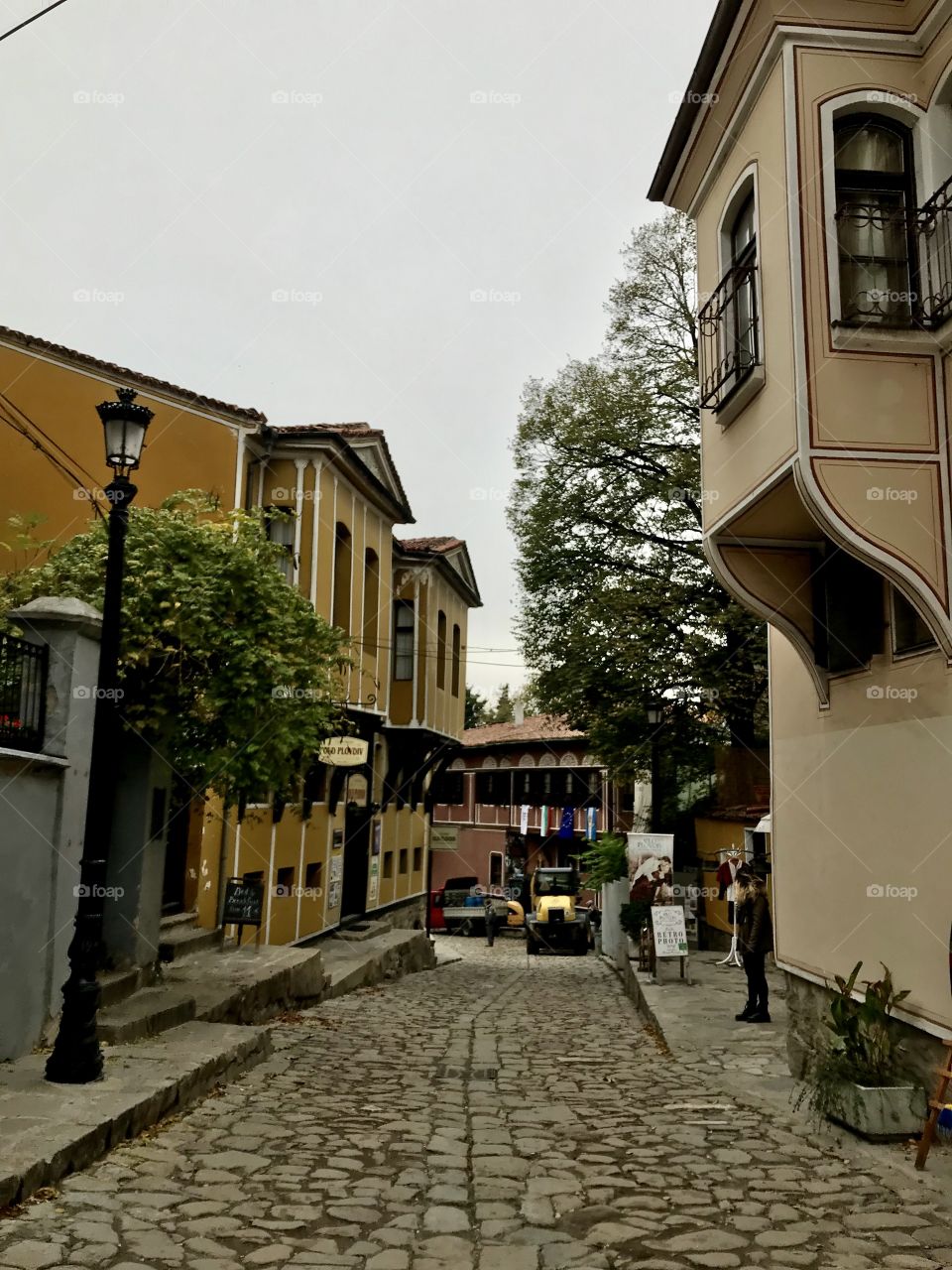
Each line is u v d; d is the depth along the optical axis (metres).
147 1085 7.38
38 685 8.61
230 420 17.17
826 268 7.52
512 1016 14.62
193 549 10.89
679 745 24.00
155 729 10.80
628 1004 16.77
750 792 24.06
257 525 11.81
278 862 19.38
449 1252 4.98
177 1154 6.51
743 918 13.42
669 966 19.56
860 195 7.90
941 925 7.26
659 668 21.94
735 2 8.27
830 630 8.60
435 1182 6.14
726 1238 5.18
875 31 7.93
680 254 23.02
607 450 23.50
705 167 9.91
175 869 15.81
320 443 18.59
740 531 9.16
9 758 7.88
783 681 10.59
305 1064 9.99
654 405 22.77
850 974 8.70
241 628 10.70
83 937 7.63
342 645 12.34
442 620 29.80
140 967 11.21
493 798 50.56
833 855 9.13
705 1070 10.16
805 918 9.77
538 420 24.28
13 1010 8.05
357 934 23.09
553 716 25.62
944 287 7.33
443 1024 13.46
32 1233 4.94
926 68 7.89
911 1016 7.66
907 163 7.98
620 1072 10.09
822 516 7.18
